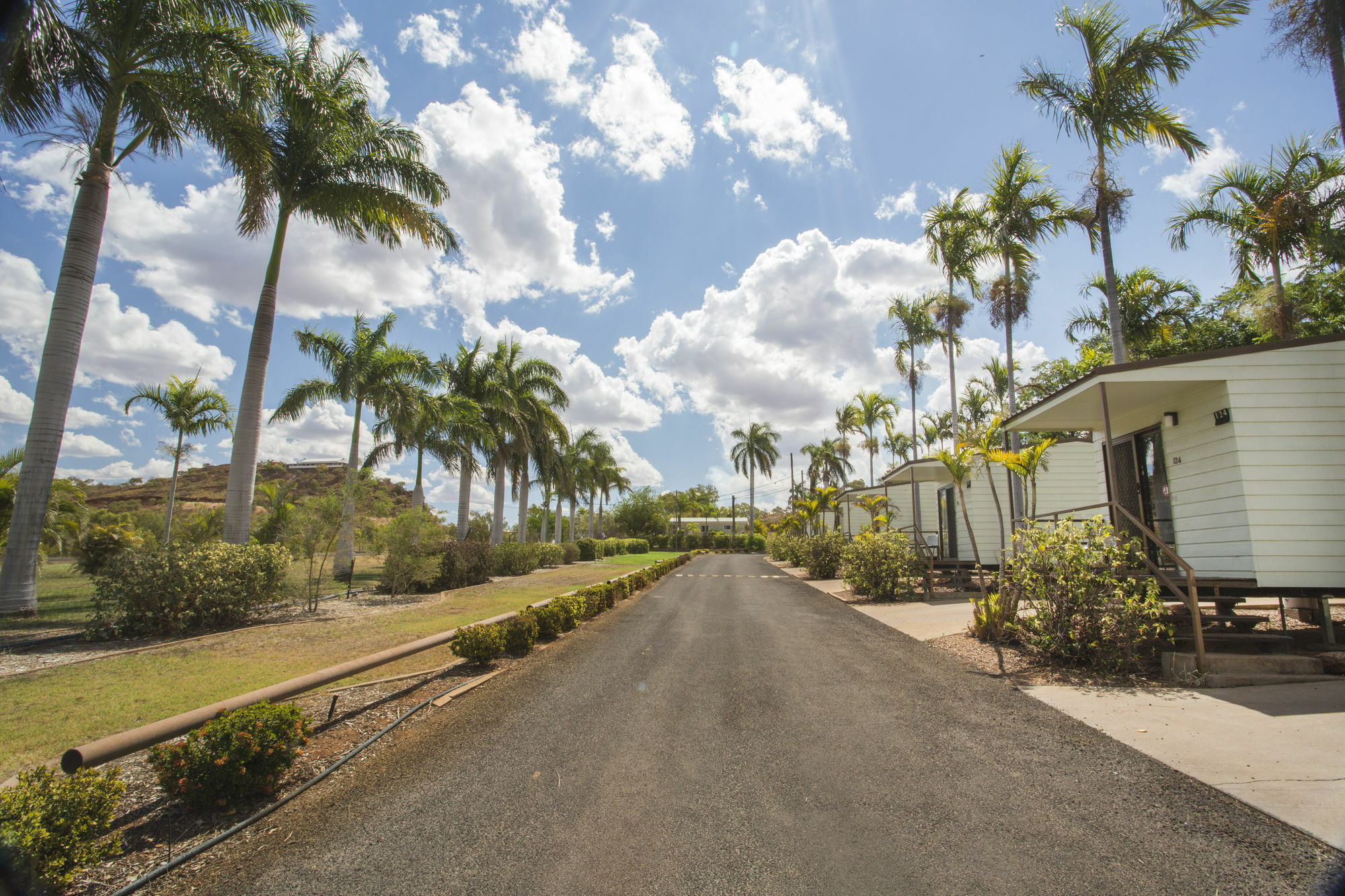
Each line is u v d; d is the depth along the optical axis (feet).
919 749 14.53
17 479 34.83
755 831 10.86
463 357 82.53
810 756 14.25
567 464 124.57
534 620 26.94
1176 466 27.68
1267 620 26.99
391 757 14.67
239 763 11.69
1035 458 26.63
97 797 9.85
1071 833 10.52
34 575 30.60
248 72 32.17
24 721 16.35
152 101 31.81
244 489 38.06
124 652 24.98
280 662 23.32
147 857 10.25
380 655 19.15
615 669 23.17
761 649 26.55
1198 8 34.50
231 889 9.38
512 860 10.07
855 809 11.60
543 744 15.31
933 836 10.56
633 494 199.82
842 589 54.08
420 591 50.55
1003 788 12.36
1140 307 54.08
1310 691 17.75
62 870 9.15
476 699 19.38
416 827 11.25
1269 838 10.11
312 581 39.17
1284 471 23.36
